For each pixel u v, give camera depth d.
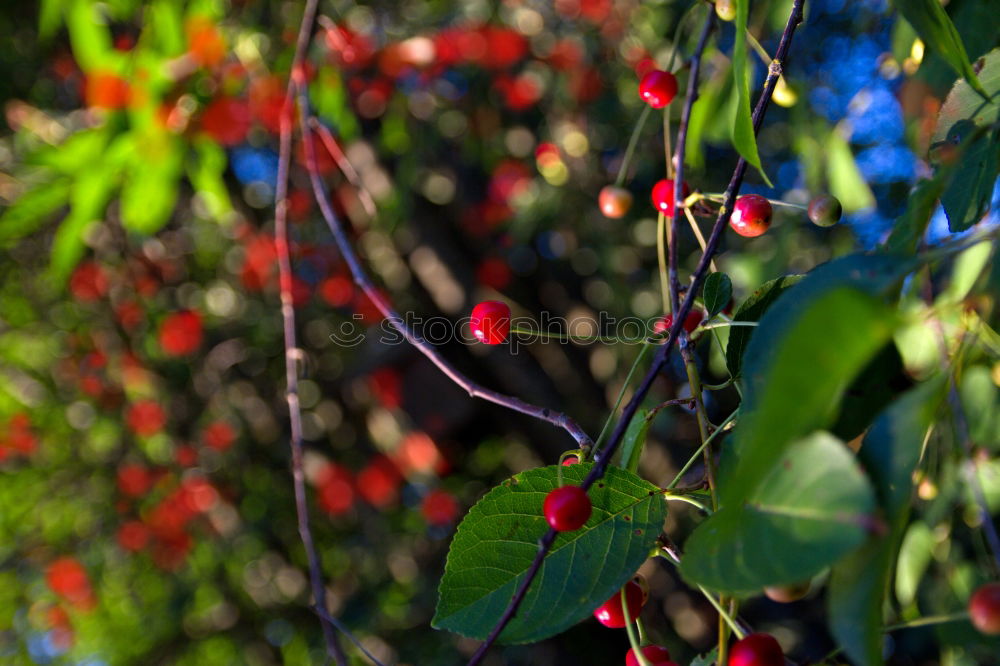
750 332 0.92
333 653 1.29
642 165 3.53
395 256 4.13
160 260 4.31
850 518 0.54
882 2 2.31
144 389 4.38
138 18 2.59
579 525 0.76
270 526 4.64
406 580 4.51
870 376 0.82
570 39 3.53
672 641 3.75
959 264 1.30
